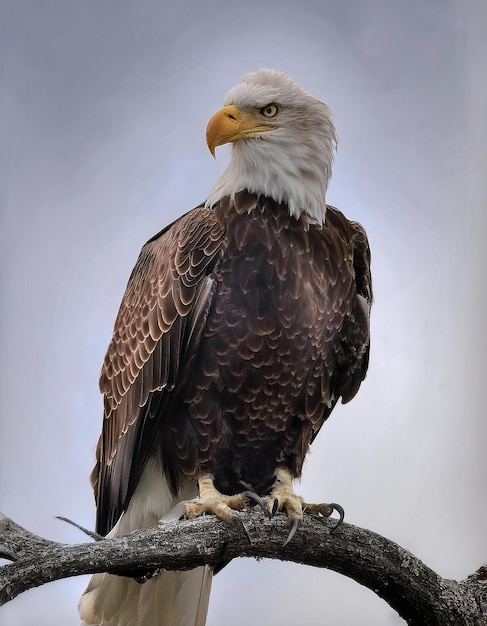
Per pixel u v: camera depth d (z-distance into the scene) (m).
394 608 6.61
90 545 5.52
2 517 5.52
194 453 7.47
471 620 6.44
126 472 7.61
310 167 7.61
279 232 7.45
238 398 7.42
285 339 7.38
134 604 7.59
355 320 7.96
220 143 7.63
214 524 6.28
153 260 7.90
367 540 6.50
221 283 7.38
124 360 7.82
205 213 7.62
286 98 7.64
